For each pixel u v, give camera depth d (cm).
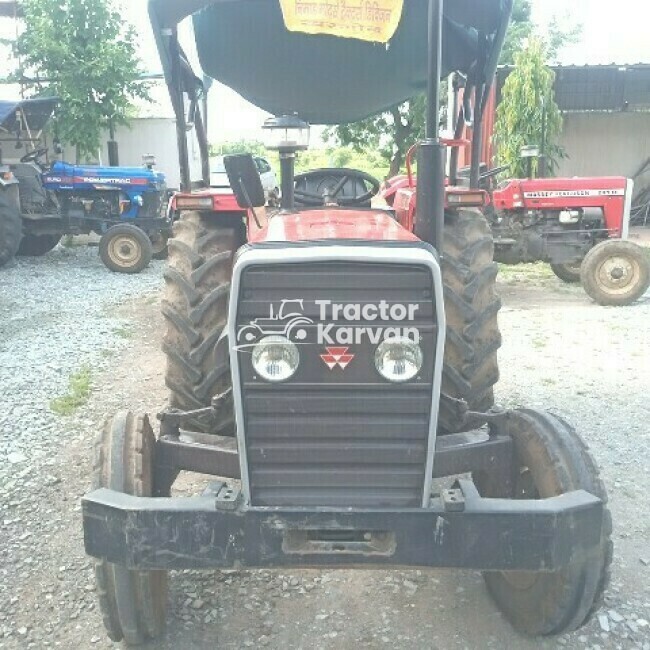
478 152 394
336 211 331
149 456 283
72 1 1509
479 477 338
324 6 288
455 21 359
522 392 568
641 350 684
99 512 248
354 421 241
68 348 696
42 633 303
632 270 873
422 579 338
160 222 1235
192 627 305
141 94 1631
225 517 243
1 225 1114
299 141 312
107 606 266
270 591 329
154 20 345
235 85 412
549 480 272
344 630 304
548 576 272
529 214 948
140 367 639
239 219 396
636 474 436
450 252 352
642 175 1820
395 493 246
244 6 364
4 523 383
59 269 1166
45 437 487
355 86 403
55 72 1526
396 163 775
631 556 354
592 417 519
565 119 1795
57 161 1280
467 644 295
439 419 328
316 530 249
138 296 954
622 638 297
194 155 739
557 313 838
